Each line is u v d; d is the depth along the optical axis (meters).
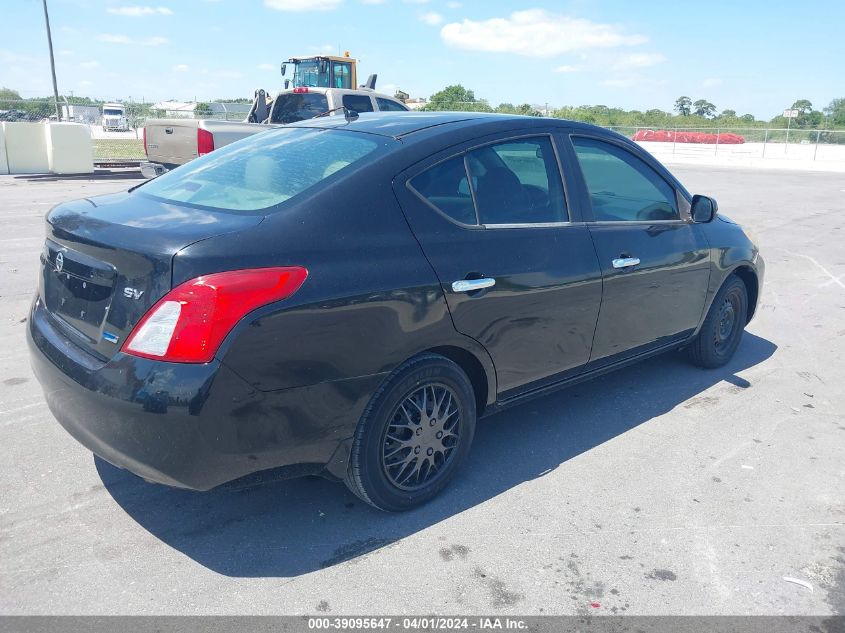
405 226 3.05
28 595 2.62
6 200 12.35
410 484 3.23
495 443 3.96
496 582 2.79
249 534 3.05
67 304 2.94
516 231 3.46
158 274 2.52
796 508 3.37
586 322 3.83
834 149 40.50
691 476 3.65
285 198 2.92
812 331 6.23
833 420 4.38
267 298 2.57
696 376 5.07
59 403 2.83
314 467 2.88
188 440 2.50
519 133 3.66
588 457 3.82
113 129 31.00
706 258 4.62
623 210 4.12
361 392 2.88
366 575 2.81
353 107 12.20
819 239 10.92
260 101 12.73
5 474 3.44
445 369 3.18
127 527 3.06
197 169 3.54
